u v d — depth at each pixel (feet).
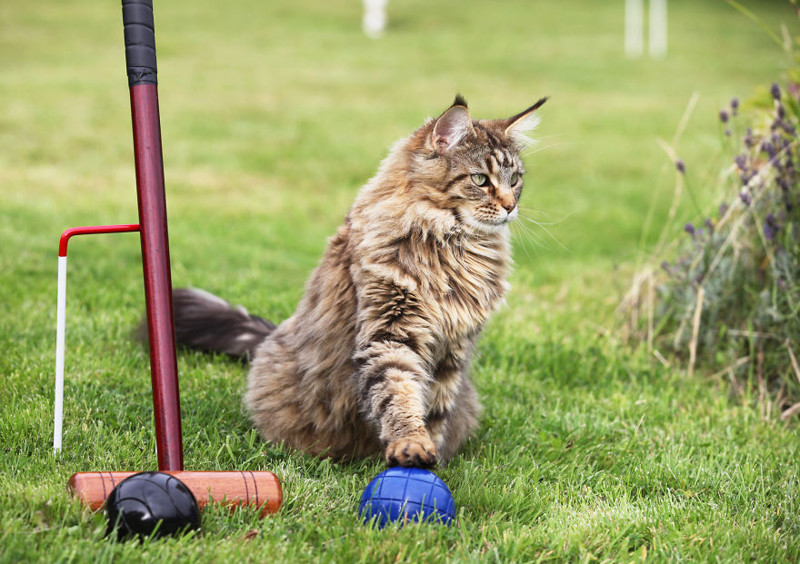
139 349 18.20
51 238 27.61
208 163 42.01
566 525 11.65
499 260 14.49
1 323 19.07
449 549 10.62
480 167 13.98
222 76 61.00
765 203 20.36
